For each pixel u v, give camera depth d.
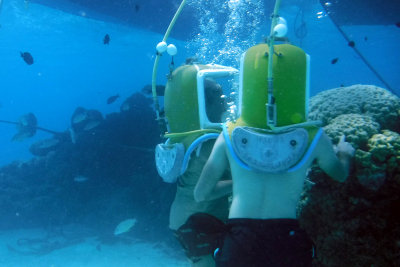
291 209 1.93
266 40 2.23
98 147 11.35
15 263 7.47
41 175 11.96
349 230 2.53
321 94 3.61
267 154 1.85
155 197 9.53
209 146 2.54
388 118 2.91
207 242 2.41
